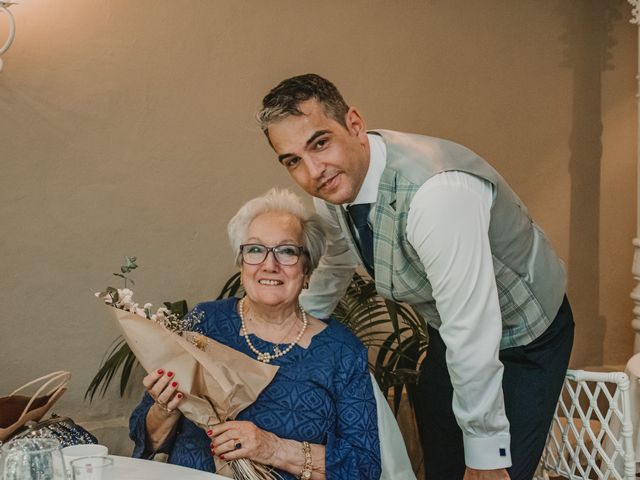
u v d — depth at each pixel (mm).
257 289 2156
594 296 4613
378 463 2141
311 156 2033
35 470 1493
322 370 2156
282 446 2029
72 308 3451
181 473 1897
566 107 4484
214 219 3699
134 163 3523
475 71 4234
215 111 3666
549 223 4484
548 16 4406
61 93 3373
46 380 3410
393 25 4027
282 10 3773
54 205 3395
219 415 1993
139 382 3596
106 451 1855
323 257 2477
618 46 4590
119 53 3465
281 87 2039
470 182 2059
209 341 2045
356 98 3969
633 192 4668
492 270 2014
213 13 3633
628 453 2293
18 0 3271
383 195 2105
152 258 3588
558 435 3242
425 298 2230
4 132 3289
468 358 1988
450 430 2453
